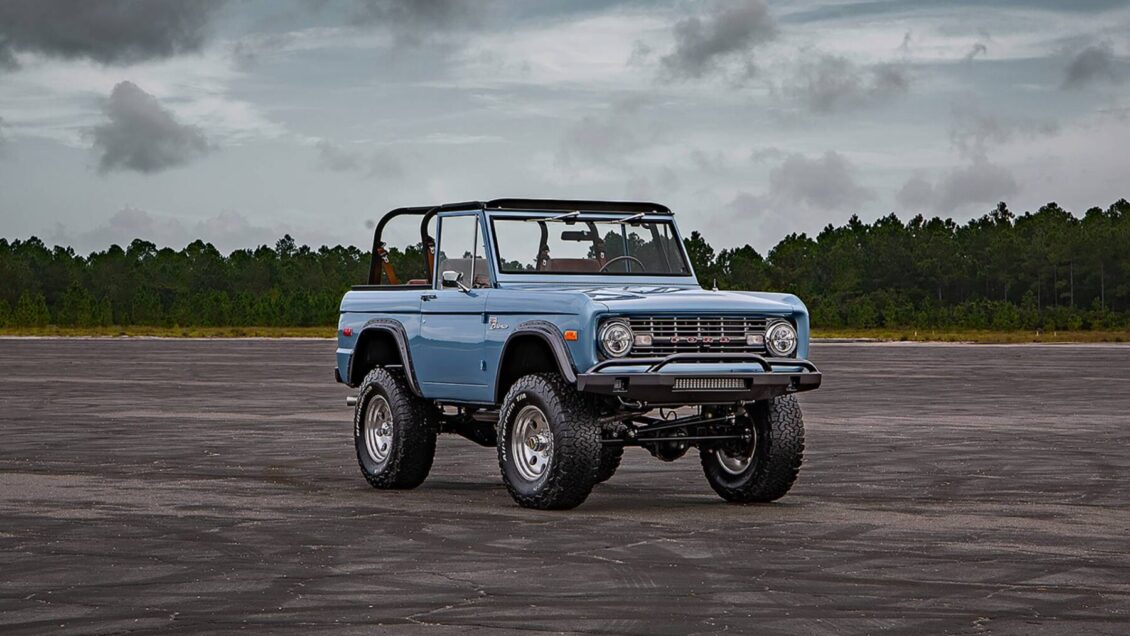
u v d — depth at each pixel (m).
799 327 10.70
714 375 10.05
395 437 11.73
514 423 10.55
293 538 8.90
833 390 28.86
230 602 6.81
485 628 6.24
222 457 14.64
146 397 25.64
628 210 11.78
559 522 9.69
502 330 10.67
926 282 177.12
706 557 8.16
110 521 9.73
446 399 11.38
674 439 10.67
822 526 9.53
